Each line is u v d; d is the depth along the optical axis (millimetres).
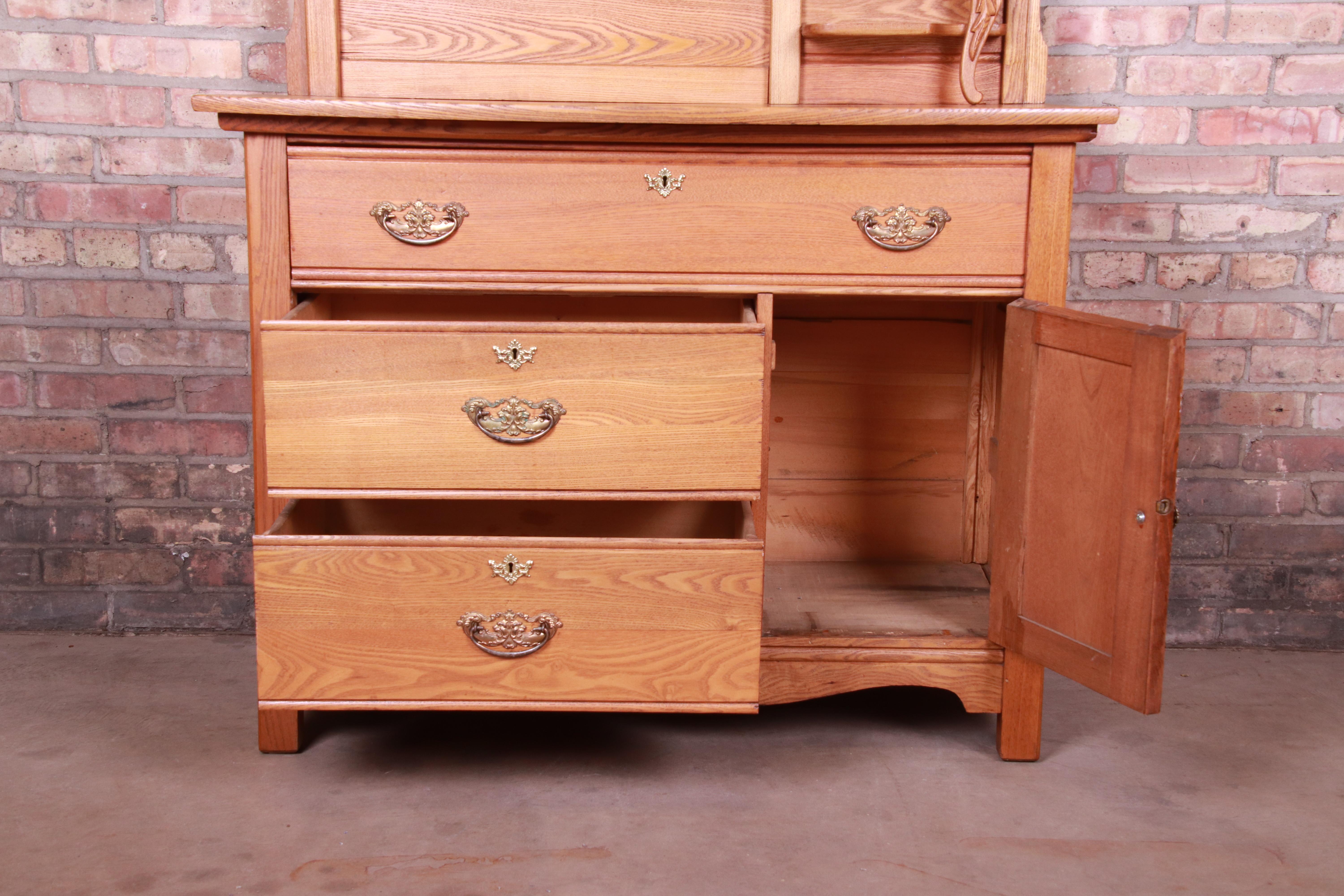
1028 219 1567
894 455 2055
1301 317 2090
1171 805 1570
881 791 1600
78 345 2082
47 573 2137
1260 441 2125
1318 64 2023
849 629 1716
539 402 1429
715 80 1625
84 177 2039
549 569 1439
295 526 1565
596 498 1456
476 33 1601
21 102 2012
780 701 1702
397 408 1425
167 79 2023
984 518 2053
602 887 1352
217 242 2068
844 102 1633
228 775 1612
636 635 1460
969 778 1643
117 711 1812
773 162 1537
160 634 2154
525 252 1545
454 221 1530
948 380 2031
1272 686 1987
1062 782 1634
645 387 1430
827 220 1555
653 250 1553
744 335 1421
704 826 1494
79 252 2059
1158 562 1391
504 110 1471
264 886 1343
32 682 1915
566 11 1602
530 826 1488
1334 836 1494
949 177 1554
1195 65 2035
